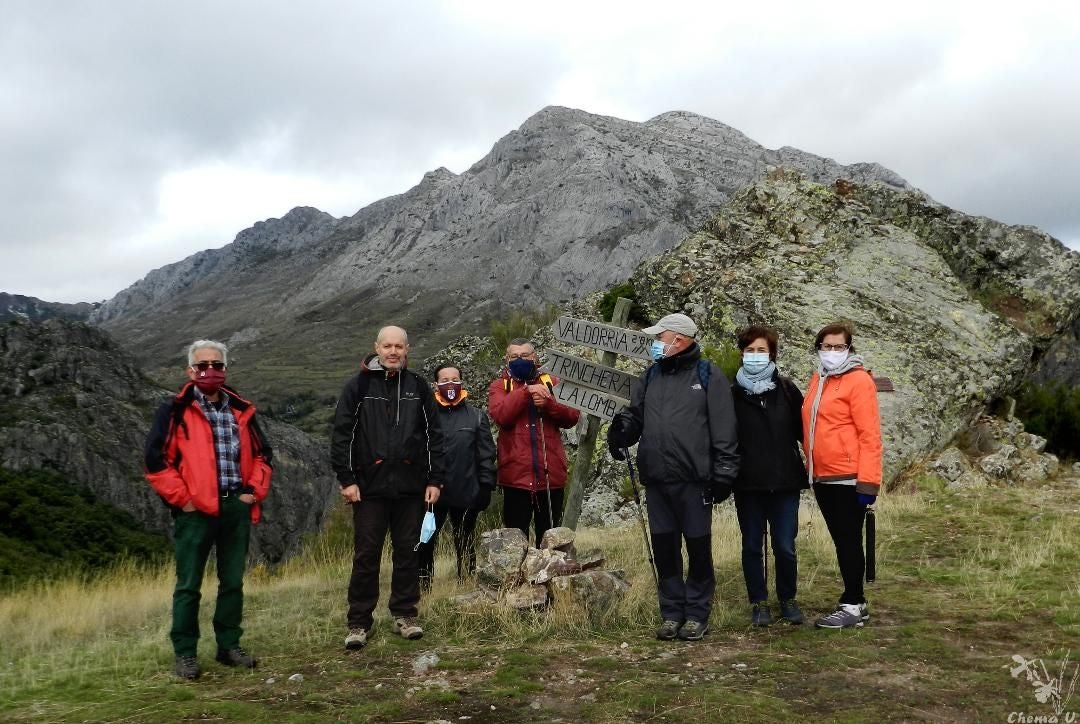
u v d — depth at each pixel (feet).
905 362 41.86
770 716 12.43
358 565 17.98
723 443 16.99
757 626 17.76
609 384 23.09
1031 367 47.16
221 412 16.83
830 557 24.30
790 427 17.78
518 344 22.72
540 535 23.35
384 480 18.03
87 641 22.29
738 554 25.35
